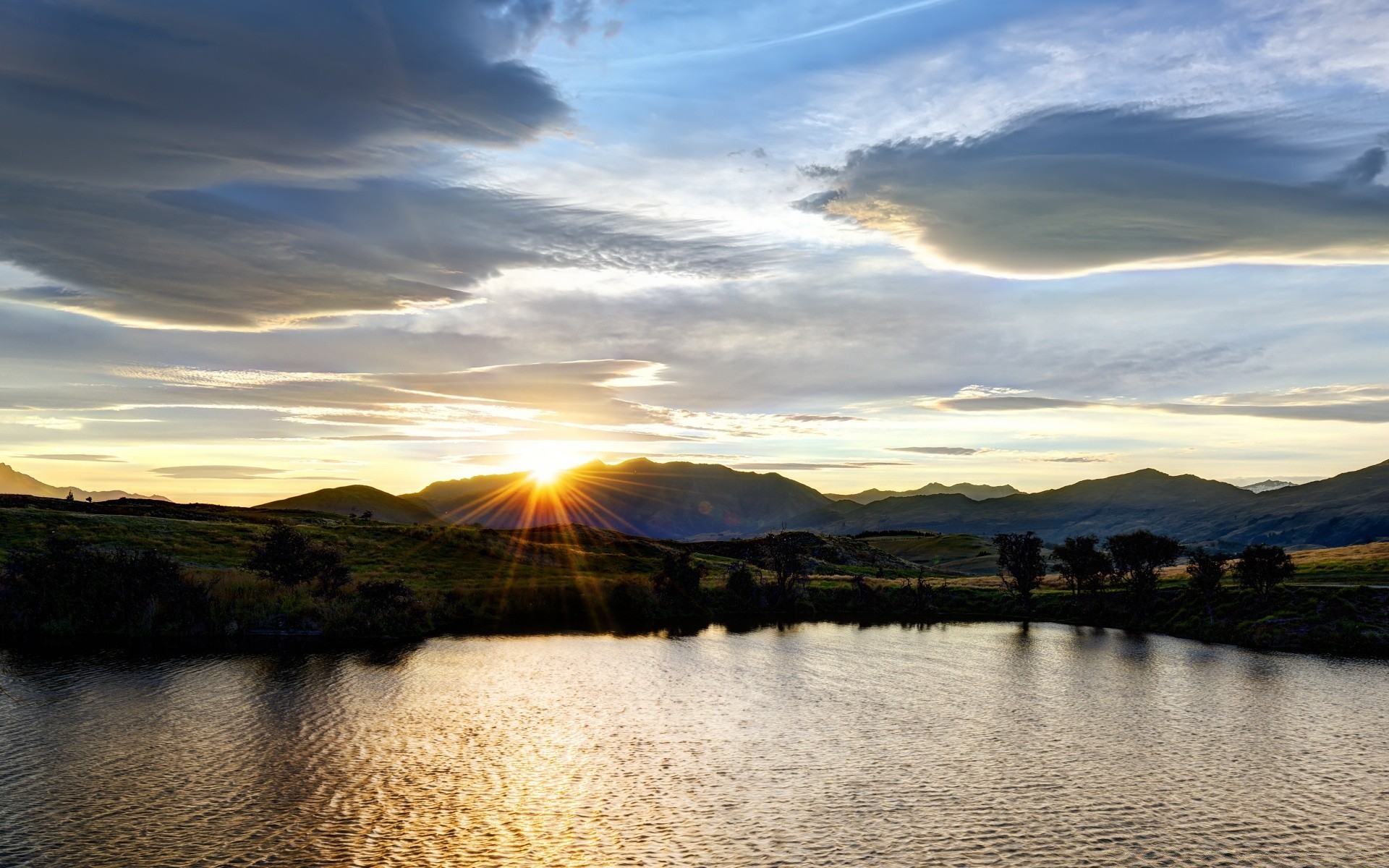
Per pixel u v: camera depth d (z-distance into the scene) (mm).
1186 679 84438
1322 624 109938
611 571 156375
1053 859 40094
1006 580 167625
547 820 44156
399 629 106812
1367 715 69062
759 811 45906
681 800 47438
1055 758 56125
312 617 102812
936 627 128000
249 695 69812
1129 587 139125
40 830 41406
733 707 70250
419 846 40719
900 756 56312
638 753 56312
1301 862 39906
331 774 50750
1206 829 43844
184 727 59781
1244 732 63250
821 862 39438
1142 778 51938
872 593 153625
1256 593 123438
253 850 39688
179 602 98562
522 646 100750
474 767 52688
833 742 59562
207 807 45000
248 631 99188
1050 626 131625
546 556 160625
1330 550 184250
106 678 74438
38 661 81062
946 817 45156
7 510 129750
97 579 98125
